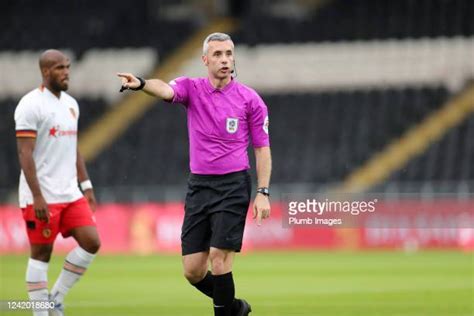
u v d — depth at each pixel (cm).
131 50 12888
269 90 12331
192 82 3006
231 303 2995
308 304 4400
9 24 13412
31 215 3347
